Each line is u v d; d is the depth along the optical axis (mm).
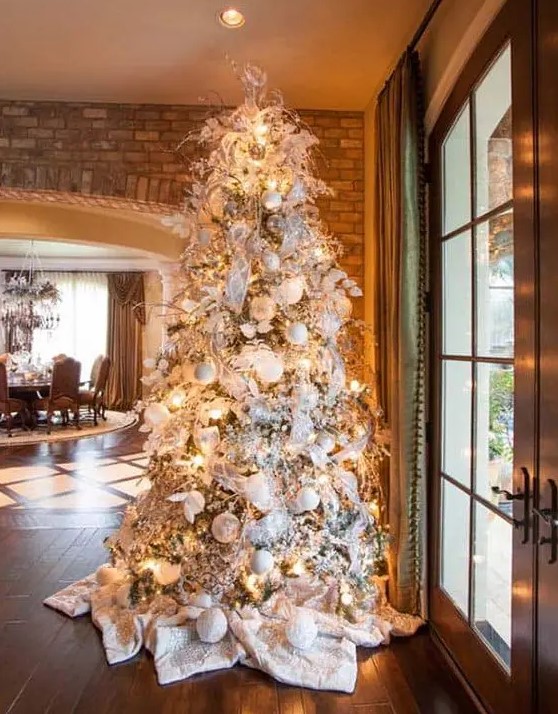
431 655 2404
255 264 2492
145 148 3525
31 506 4500
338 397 2566
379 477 2979
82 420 9281
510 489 1925
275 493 2400
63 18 2578
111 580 2922
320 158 3604
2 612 2730
